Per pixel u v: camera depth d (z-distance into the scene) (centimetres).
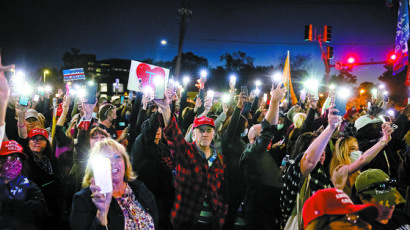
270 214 438
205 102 603
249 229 447
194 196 380
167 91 368
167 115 365
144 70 550
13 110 498
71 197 466
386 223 310
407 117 588
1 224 348
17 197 359
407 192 421
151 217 292
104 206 229
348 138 435
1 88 231
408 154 429
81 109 543
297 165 367
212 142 525
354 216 191
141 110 589
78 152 460
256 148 450
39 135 462
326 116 514
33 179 456
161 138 501
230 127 506
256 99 756
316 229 197
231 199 480
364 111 789
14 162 360
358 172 425
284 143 548
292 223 364
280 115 657
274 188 441
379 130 524
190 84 2395
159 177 491
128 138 602
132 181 296
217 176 395
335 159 426
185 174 381
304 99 754
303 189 366
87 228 254
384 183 301
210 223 384
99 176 222
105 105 581
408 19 791
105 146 281
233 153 498
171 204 498
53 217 469
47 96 884
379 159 513
